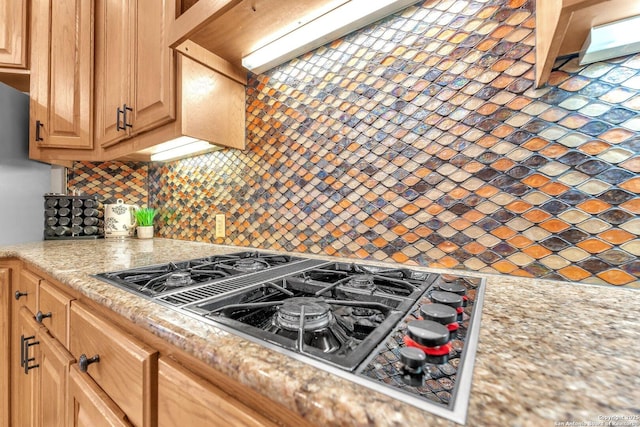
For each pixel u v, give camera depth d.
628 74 0.56
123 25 1.21
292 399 0.28
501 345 0.35
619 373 0.29
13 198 1.42
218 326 0.42
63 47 1.38
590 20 0.45
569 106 0.61
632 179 0.56
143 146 1.15
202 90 1.04
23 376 1.05
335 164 0.95
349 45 0.92
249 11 0.80
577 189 0.61
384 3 0.78
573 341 0.36
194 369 0.42
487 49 0.70
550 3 0.50
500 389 0.26
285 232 1.08
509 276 0.68
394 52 0.83
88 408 0.60
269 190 1.13
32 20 1.38
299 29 0.88
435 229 0.77
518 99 0.66
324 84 0.97
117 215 1.59
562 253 0.63
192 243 1.39
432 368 0.31
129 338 0.52
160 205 1.65
